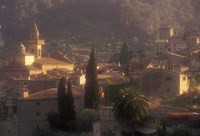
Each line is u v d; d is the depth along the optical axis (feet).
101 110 501.15
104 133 494.59
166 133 428.15
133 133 468.34
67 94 566.36
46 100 598.75
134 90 482.69
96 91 573.33
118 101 467.93
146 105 466.29
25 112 601.21
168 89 599.57
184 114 463.01
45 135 574.15
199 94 572.92
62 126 564.71
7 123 633.61
